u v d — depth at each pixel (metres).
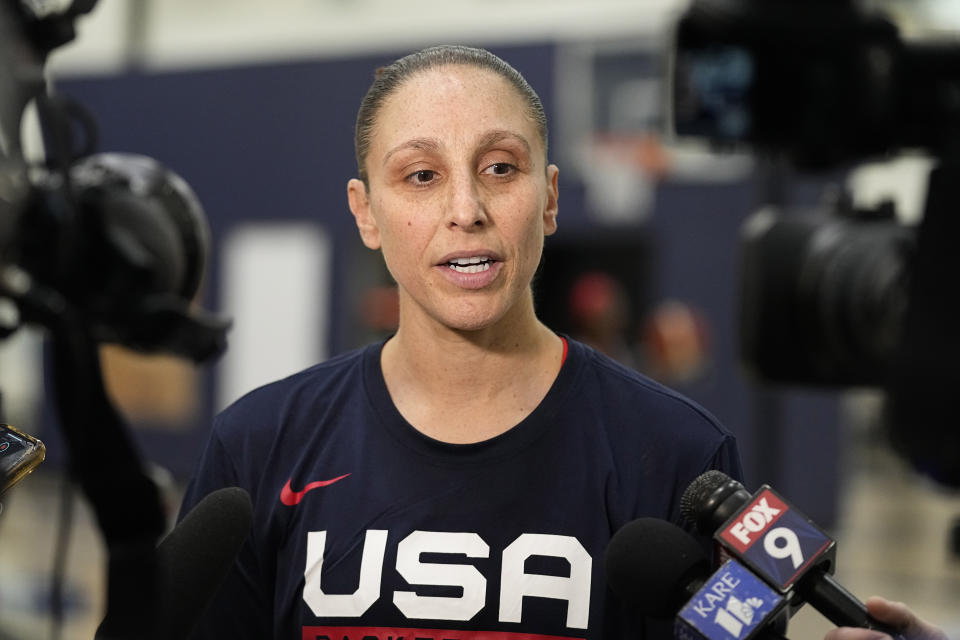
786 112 4.68
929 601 10.54
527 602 2.51
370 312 14.44
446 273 2.48
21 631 3.43
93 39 19.95
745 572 2.10
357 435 2.66
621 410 2.65
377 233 2.73
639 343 14.44
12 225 2.71
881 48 4.51
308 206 14.59
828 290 4.36
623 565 2.27
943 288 3.59
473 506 2.56
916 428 3.65
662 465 2.60
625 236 13.93
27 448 2.07
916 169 15.90
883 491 17.69
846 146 4.64
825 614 2.16
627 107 14.91
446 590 2.52
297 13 21.53
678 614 2.09
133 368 15.05
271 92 14.73
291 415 2.74
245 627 2.74
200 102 15.16
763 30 4.59
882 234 4.40
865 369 4.47
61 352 2.83
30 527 12.12
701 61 4.71
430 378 2.65
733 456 2.67
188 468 14.85
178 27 22.03
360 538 2.58
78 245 2.81
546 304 15.01
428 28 20.67
